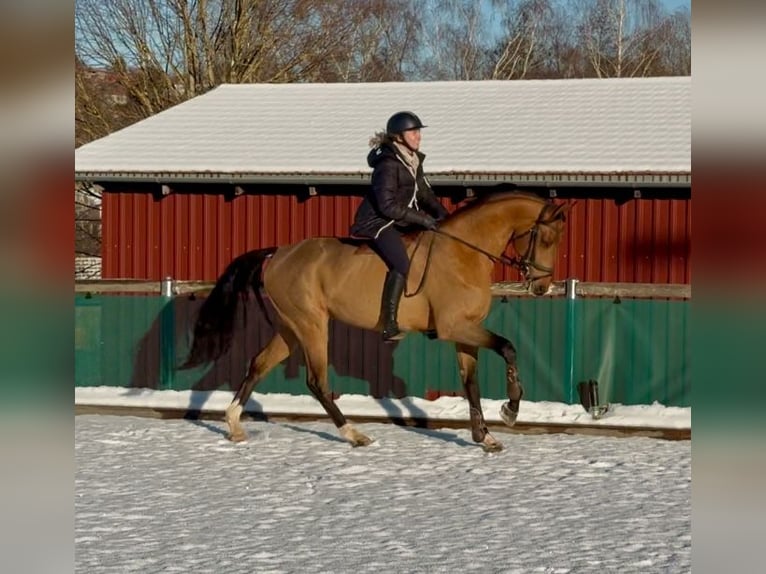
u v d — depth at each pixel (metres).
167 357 13.99
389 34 42.03
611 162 14.26
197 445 11.61
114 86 32.94
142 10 31.88
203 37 31.38
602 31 43.41
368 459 10.83
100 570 6.98
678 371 12.46
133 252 16.09
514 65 43.06
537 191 14.77
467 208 10.88
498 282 14.16
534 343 12.88
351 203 15.26
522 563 7.16
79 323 14.18
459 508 8.77
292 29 32.09
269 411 13.38
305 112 17.50
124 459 10.84
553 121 16.19
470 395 11.18
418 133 10.87
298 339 11.58
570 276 14.76
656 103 16.61
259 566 7.08
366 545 7.61
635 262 14.54
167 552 7.43
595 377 12.67
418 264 10.86
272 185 15.54
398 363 13.52
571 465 10.57
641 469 10.40
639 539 7.79
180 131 16.88
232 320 11.94
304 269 11.33
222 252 15.78
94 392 13.96
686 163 14.02
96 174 15.53
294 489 9.50
